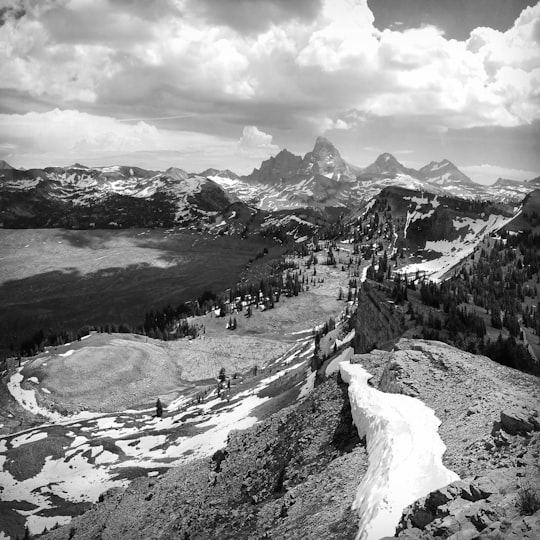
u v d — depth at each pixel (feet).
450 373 121.29
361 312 415.64
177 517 152.46
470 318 358.64
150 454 401.08
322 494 97.19
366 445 105.81
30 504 359.46
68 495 366.43
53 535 219.61
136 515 182.50
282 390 421.18
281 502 109.09
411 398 113.70
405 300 397.39
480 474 73.97
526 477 65.51
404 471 82.17
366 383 137.08
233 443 181.98
